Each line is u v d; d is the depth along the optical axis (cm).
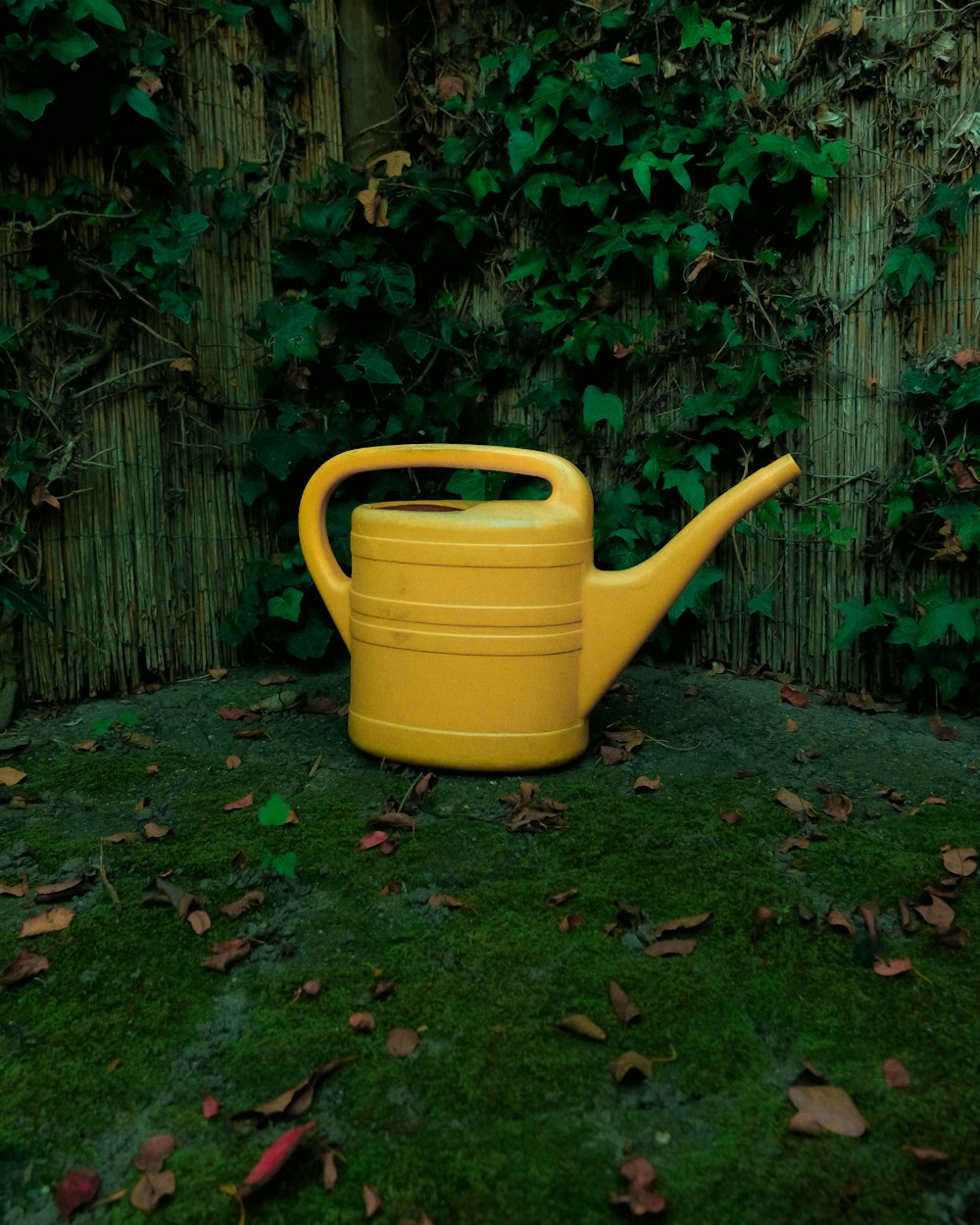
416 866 185
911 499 271
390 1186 115
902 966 153
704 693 285
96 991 150
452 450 222
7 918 169
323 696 278
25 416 254
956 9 252
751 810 207
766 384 289
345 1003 147
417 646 217
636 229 289
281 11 289
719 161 282
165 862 186
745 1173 116
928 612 262
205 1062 136
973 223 258
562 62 304
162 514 284
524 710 218
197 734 253
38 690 265
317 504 241
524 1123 124
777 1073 133
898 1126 123
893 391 273
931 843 194
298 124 304
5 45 238
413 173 312
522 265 305
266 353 299
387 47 326
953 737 251
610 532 302
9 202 245
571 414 316
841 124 269
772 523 290
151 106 254
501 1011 144
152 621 285
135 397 275
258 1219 111
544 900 173
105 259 263
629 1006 143
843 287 277
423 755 222
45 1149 122
